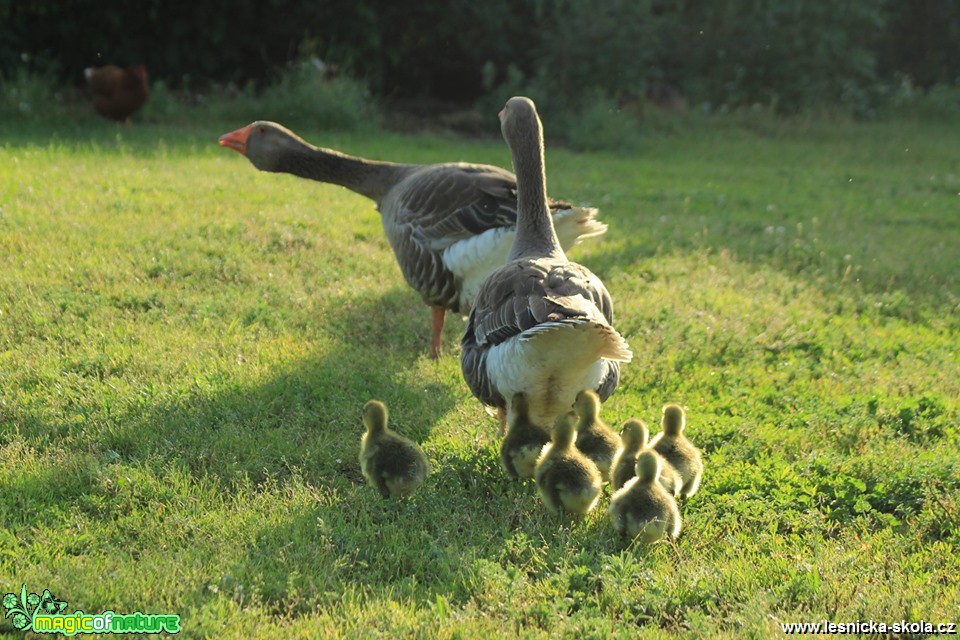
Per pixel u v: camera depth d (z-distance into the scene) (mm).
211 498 5863
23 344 7820
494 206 7977
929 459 6652
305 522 5598
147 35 22875
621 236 12820
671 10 25438
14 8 21422
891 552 5535
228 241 10750
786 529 5863
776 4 24750
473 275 8133
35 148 15102
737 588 5129
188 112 20984
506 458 6176
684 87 25422
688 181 17562
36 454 6289
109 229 10672
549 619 4781
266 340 8391
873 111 25609
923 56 29266
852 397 7855
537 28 24969
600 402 6520
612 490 6188
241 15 23141
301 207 12617
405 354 8555
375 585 5086
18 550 5117
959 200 16875
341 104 20984
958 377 8523
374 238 11805
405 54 25188
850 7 25094
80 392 7121
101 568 5023
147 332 8273
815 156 20984
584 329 5441
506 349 5926
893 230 14375
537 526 5723
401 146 19531
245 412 7016
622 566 5152
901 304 10672
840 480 6305
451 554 5305
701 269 11422
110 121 19531
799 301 10516
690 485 6133
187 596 4801
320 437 6777
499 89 23141
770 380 8266
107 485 5883
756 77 25188
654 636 4637
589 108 22375
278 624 4703
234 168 15094
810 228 14094
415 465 5949
